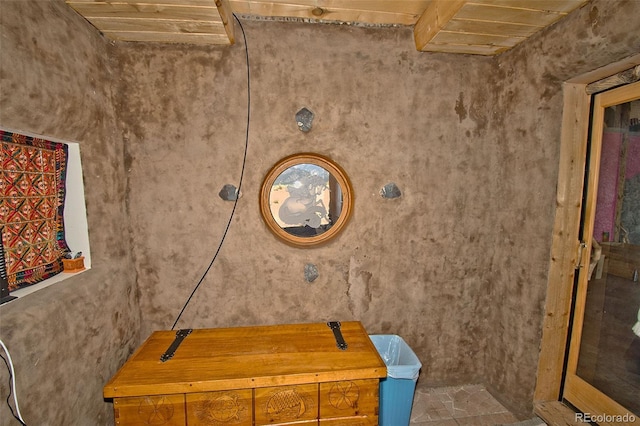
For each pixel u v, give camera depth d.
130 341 1.78
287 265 1.92
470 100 1.98
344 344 1.66
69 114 1.35
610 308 1.66
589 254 1.70
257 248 1.89
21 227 1.29
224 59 1.78
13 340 1.03
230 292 1.90
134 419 1.38
